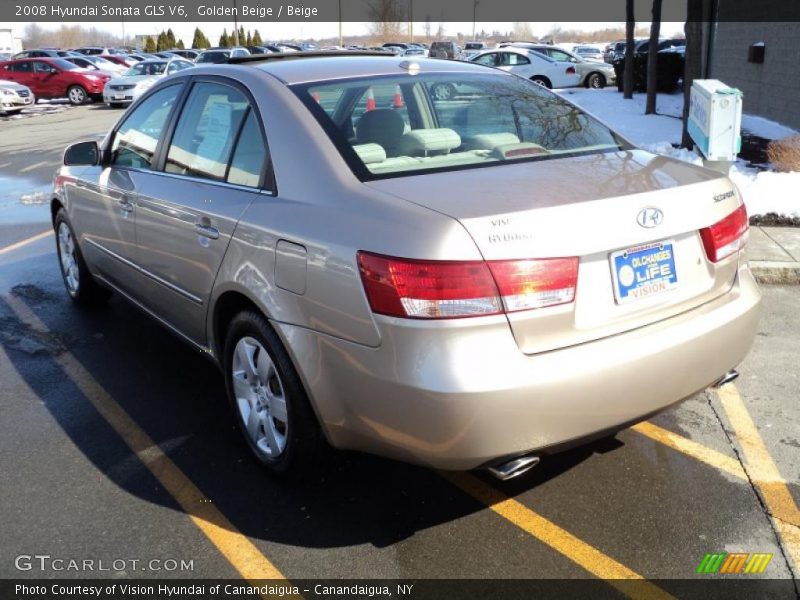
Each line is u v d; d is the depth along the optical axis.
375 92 3.35
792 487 3.20
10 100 22.58
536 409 2.46
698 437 3.61
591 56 45.62
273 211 3.00
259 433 3.35
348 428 2.74
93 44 112.50
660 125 12.67
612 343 2.62
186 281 3.64
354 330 2.60
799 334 4.78
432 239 2.42
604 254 2.62
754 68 14.09
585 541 2.88
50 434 3.77
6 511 3.14
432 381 2.41
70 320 5.34
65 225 5.50
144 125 4.30
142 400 4.11
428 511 3.09
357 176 2.87
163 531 3.00
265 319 3.05
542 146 3.24
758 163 9.21
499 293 2.42
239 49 28.45
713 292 2.96
